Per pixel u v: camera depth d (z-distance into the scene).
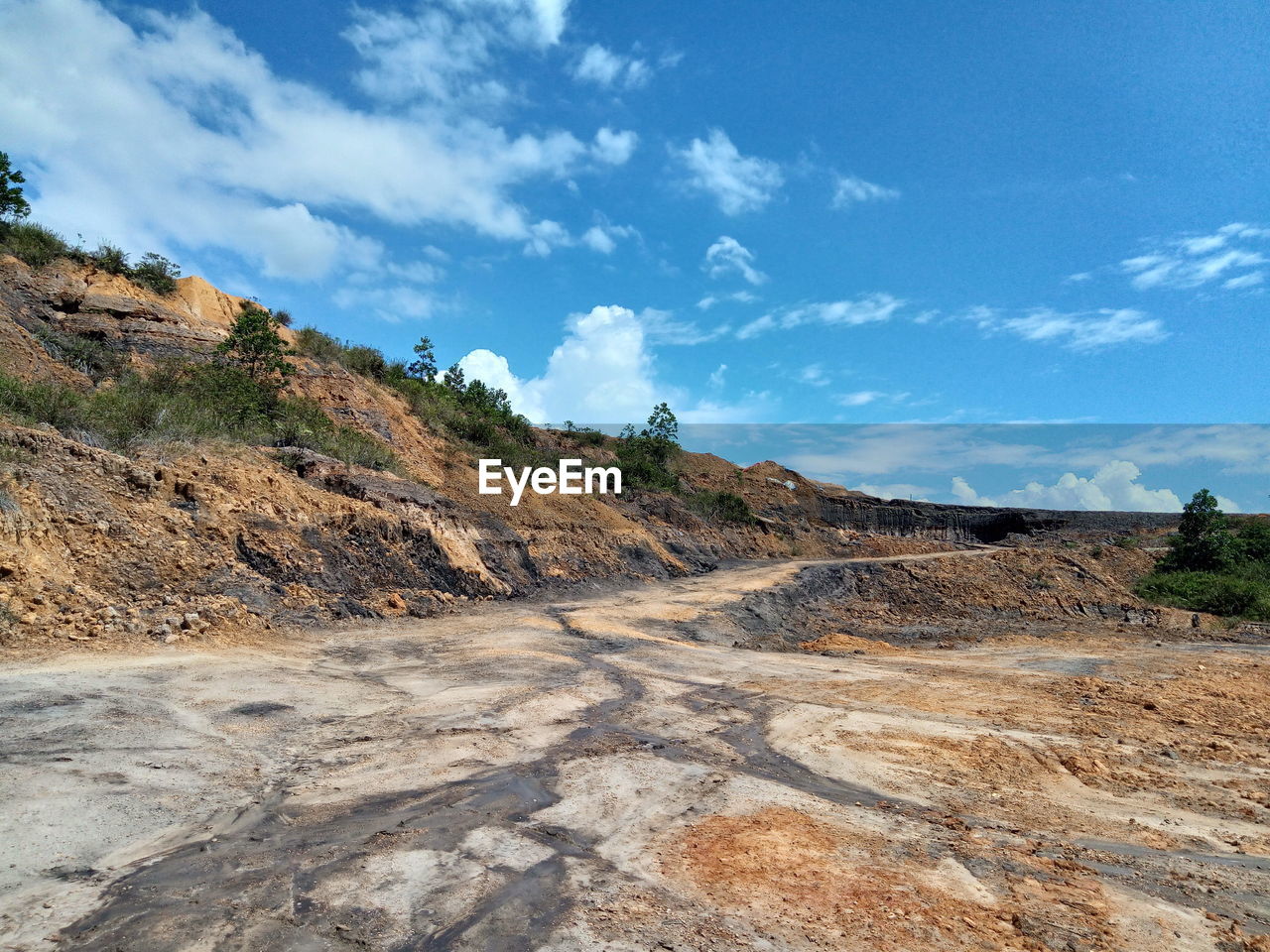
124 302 23.34
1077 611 29.59
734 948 3.65
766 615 23.25
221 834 4.71
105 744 6.01
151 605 10.67
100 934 3.44
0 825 4.40
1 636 8.55
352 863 4.41
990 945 3.88
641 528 34.09
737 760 7.54
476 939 3.61
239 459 16.06
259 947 3.43
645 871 4.57
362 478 19.17
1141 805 6.86
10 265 21.73
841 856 5.04
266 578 13.26
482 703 8.75
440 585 17.66
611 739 7.80
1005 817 6.31
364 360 32.41
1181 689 13.81
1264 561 40.81
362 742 6.96
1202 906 4.62
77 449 12.16
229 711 7.47
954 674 14.64
